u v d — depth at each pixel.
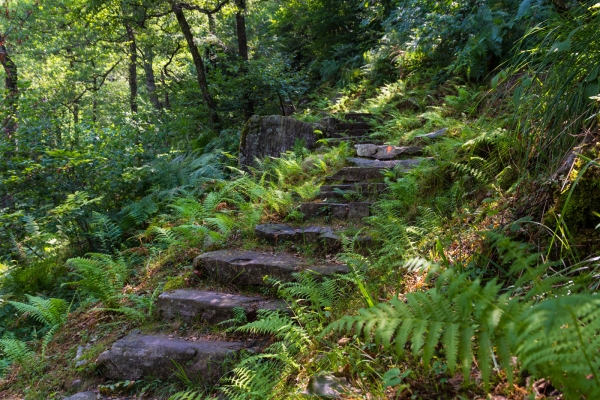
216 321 3.32
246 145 7.38
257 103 12.32
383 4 12.23
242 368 2.63
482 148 4.04
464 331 1.51
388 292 2.92
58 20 13.04
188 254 4.46
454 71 8.05
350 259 3.36
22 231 6.29
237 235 4.60
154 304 3.70
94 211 6.27
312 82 15.93
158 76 21.45
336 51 15.72
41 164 6.43
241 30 13.28
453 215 3.46
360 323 1.66
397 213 4.04
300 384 2.37
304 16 17.86
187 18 13.40
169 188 7.32
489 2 7.54
